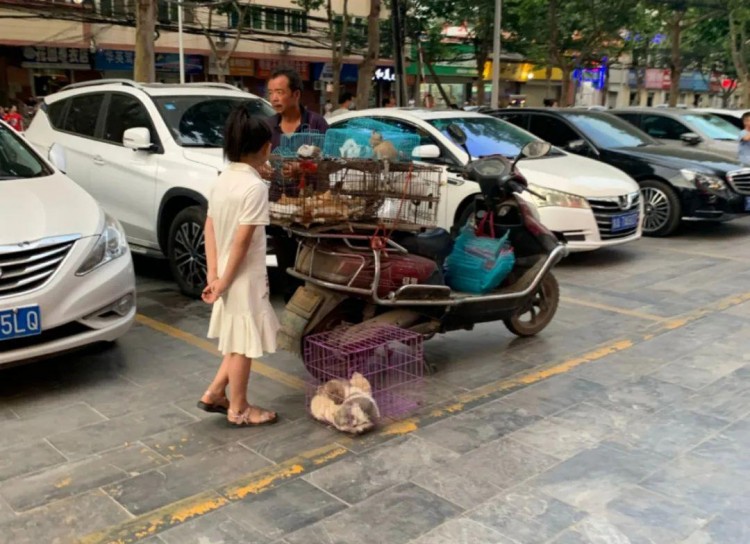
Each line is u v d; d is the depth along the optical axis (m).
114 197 6.67
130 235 6.66
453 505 3.06
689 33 27.97
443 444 3.62
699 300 6.27
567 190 7.10
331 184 3.84
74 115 7.32
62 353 4.12
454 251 4.82
